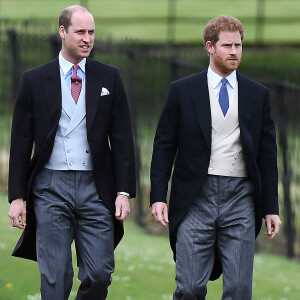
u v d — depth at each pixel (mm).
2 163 43469
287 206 35688
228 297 15945
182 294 16078
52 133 15812
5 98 45031
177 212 16078
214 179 15938
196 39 100375
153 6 116938
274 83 35688
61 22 15922
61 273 15820
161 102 42844
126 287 23703
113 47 39969
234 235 15938
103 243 15961
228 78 16078
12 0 119438
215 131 15977
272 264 32281
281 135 35625
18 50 41219
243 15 113062
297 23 107938
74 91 15984
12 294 21641
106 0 119812
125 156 16141
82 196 15922
